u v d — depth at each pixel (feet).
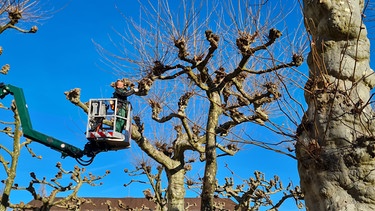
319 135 17.81
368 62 19.39
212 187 30.66
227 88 34.88
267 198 34.83
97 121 24.17
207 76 32.07
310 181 17.81
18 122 49.26
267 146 18.08
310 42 17.35
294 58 24.58
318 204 17.56
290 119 17.85
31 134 23.49
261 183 53.11
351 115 17.56
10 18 34.22
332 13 19.43
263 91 33.32
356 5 19.81
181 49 30.66
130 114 24.85
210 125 31.76
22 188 49.70
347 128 17.34
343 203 16.48
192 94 36.81
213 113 32.01
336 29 19.22
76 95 33.65
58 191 52.70
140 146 38.34
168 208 39.83
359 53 19.06
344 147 17.12
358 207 16.30
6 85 24.75
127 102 24.73
